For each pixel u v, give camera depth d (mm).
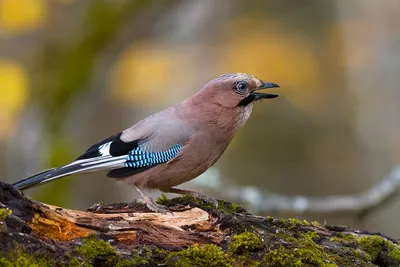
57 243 5637
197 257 5922
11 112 13422
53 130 14617
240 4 19234
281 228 6609
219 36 18672
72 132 15047
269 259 6047
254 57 18266
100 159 7871
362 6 19391
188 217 6434
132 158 7910
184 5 16422
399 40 19219
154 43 15719
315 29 19594
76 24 15383
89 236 5820
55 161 13898
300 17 19547
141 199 7496
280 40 18625
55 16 15273
